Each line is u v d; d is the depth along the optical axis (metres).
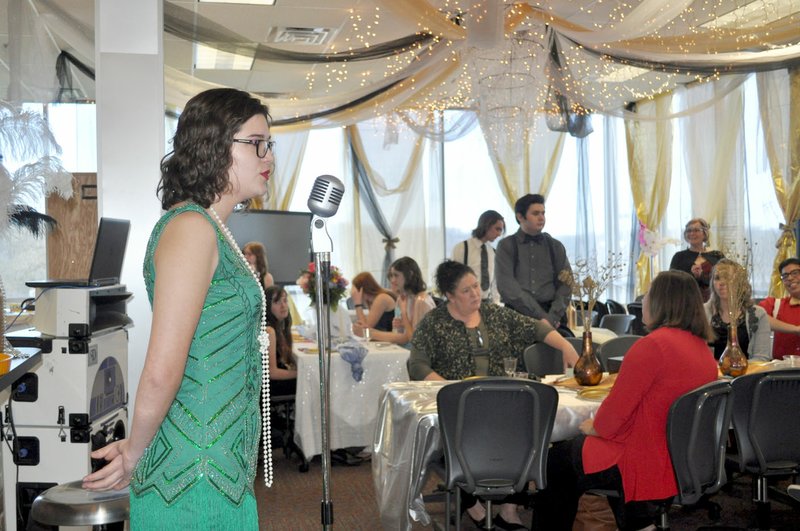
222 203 1.58
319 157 10.14
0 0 6.14
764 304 5.55
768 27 6.17
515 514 3.89
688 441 3.06
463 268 4.06
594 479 3.18
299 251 9.12
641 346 3.06
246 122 1.55
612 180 10.27
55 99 6.73
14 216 3.26
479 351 4.07
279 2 6.39
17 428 2.82
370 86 7.09
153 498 1.47
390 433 3.54
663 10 5.39
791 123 8.20
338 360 5.25
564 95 8.06
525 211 5.98
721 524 4.04
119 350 3.18
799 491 2.45
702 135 9.25
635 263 10.03
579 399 3.51
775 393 3.34
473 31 5.74
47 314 2.82
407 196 10.17
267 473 1.74
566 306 6.00
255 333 1.58
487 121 7.39
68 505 2.03
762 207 8.69
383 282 10.09
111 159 3.94
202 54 7.43
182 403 1.48
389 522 3.45
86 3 6.09
